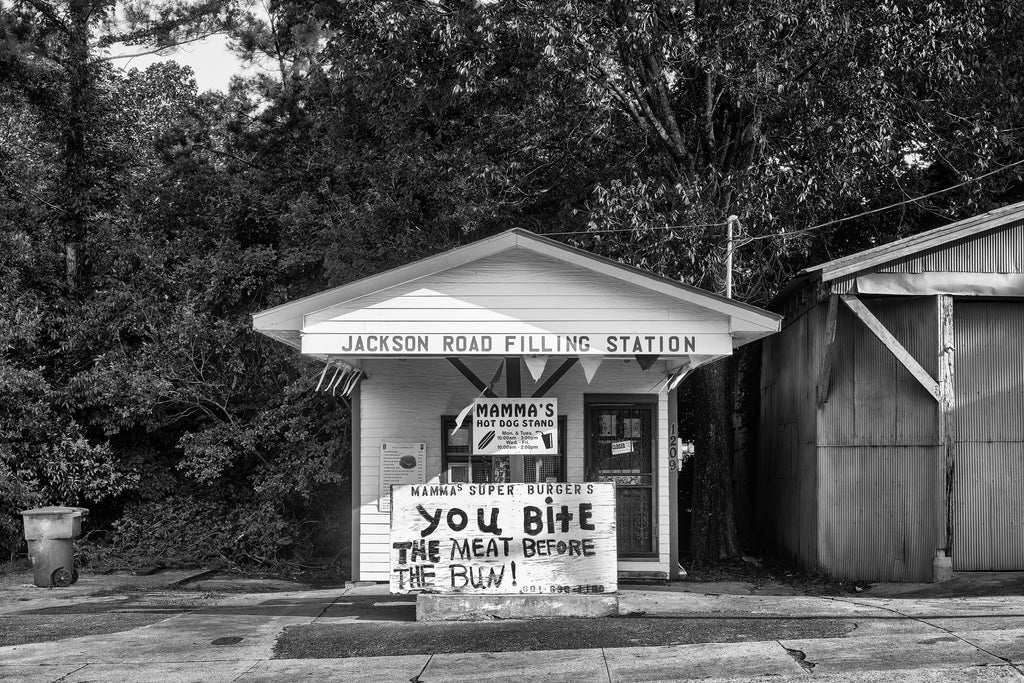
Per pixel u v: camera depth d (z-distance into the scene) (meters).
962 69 15.77
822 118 16.16
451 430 13.52
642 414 13.51
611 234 15.96
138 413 16.56
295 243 18.84
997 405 12.95
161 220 20.41
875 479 13.16
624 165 17.25
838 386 13.48
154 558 16.34
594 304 10.77
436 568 10.22
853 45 15.66
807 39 15.99
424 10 17.08
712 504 16.38
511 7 16.16
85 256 18.70
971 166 16.69
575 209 17.45
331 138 20.14
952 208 17.27
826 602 11.16
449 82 16.91
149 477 17.28
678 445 13.67
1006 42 17.03
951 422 12.63
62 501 16.66
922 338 12.97
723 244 15.77
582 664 8.19
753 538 19.05
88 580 14.72
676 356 10.87
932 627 9.19
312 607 11.51
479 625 9.90
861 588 12.65
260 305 18.06
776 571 15.00
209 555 16.39
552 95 16.19
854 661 7.96
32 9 19.45
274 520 16.19
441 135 18.06
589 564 10.25
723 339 10.78
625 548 13.37
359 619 10.54
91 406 17.16
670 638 9.05
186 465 16.39
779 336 16.55
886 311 13.30
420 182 17.70
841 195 16.11
